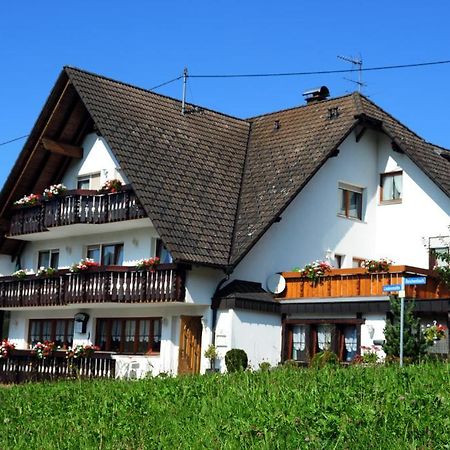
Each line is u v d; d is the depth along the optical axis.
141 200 27.47
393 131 31.67
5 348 32.53
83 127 32.19
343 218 31.42
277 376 16.39
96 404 16.48
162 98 32.97
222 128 33.94
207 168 30.97
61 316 33.34
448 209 30.08
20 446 14.11
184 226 27.64
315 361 22.73
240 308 27.38
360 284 26.23
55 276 31.36
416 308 24.61
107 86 31.28
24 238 34.44
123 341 30.75
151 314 29.72
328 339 26.94
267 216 28.50
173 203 28.20
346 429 11.28
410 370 15.21
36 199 32.38
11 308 34.00
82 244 32.62
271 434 11.75
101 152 31.53
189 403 15.27
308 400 13.19
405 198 31.44
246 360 26.64
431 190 30.72
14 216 33.75
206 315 27.86
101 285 29.19
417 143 32.50
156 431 13.63
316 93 35.44
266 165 31.53
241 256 27.39
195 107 33.84
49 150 31.86
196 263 26.67
